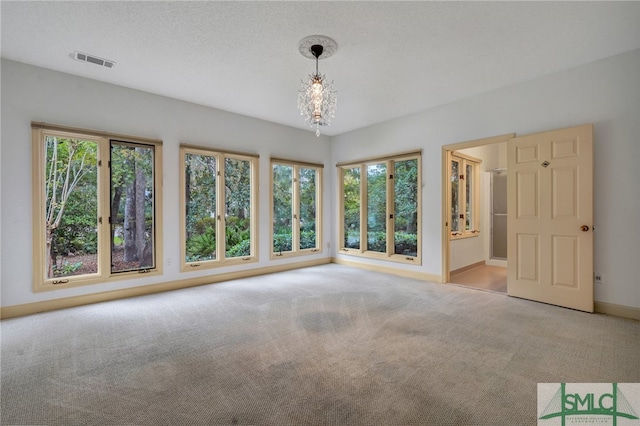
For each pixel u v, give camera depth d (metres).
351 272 5.34
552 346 2.42
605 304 3.15
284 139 5.51
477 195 5.92
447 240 4.52
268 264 5.27
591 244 3.14
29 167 3.24
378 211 5.56
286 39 2.75
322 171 6.14
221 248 4.69
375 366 2.14
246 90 3.93
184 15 2.41
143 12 2.38
